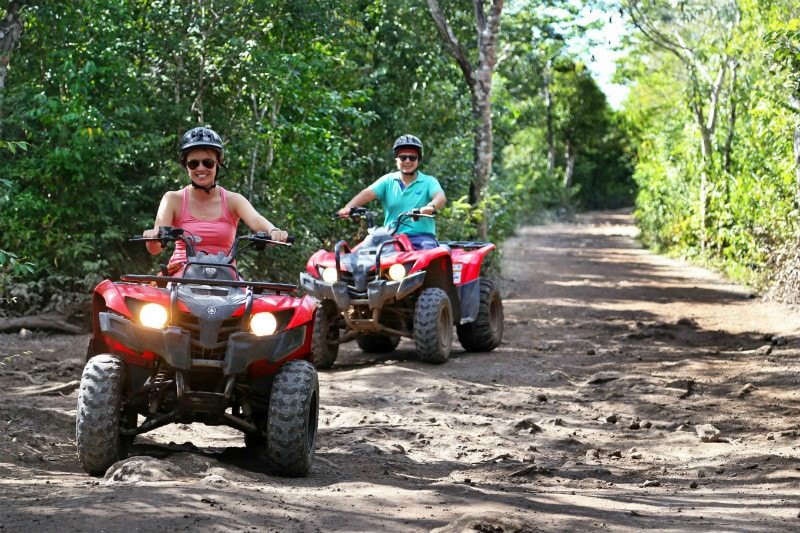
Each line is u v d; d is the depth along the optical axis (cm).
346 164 1873
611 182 8775
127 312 584
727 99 2622
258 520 449
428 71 2170
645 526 484
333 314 1095
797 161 1827
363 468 643
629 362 1160
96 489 504
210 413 588
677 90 3152
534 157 6650
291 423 572
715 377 1062
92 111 1282
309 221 1576
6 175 1281
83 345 1170
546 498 551
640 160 4228
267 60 1402
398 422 805
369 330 1066
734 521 504
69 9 1327
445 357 1098
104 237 1312
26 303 1281
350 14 1791
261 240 621
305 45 1605
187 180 1329
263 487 533
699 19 2466
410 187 1120
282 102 1538
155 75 1441
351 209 1112
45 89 1387
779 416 875
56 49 1338
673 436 790
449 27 2244
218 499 483
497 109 2778
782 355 1201
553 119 7188
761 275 1989
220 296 596
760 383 1028
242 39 1398
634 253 3391
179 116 1396
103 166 1312
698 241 2908
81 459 568
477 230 2130
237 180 1456
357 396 911
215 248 645
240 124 1458
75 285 1316
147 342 577
